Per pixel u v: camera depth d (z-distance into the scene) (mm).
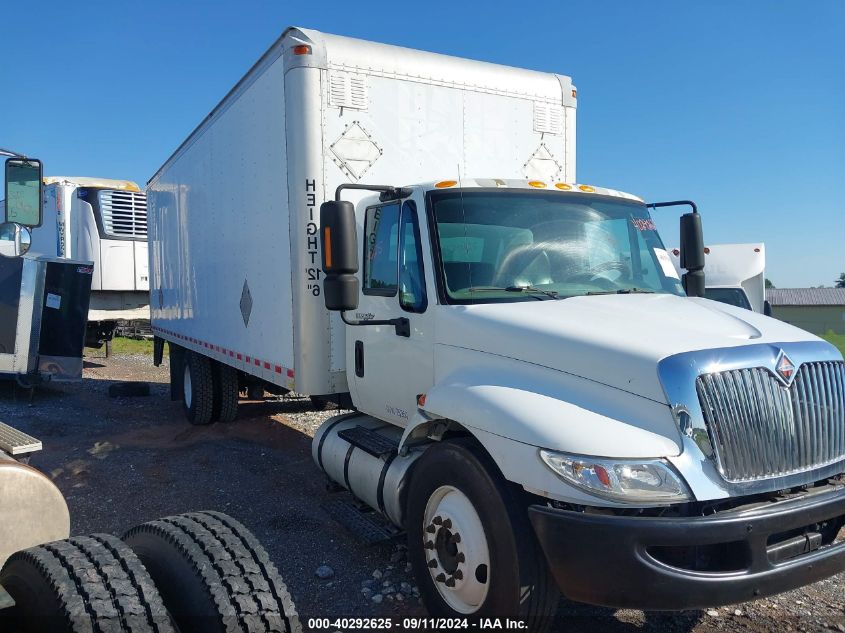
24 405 10398
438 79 5809
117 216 16641
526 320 3859
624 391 3320
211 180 7910
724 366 3258
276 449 8055
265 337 6238
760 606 4273
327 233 4191
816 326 54750
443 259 4414
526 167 6281
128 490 6469
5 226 4875
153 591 2562
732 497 3143
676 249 11336
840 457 3539
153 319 11789
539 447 3225
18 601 2543
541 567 3363
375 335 5039
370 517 5062
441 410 3893
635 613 4164
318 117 5340
